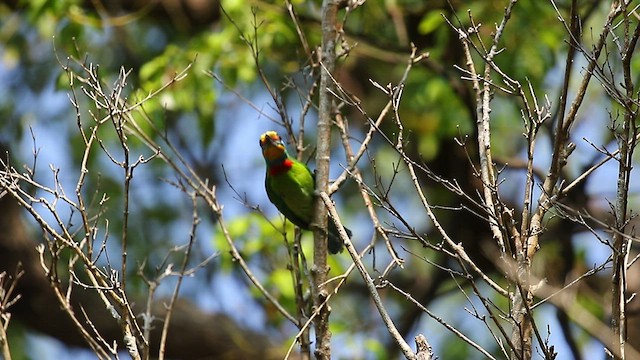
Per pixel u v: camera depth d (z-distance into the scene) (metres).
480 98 6.81
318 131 7.96
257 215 12.14
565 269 12.03
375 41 13.36
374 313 14.32
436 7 13.62
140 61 15.16
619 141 6.19
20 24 15.16
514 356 6.11
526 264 6.27
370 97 15.25
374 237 7.50
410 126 14.63
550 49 12.73
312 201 9.67
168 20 14.70
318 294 7.43
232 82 12.52
